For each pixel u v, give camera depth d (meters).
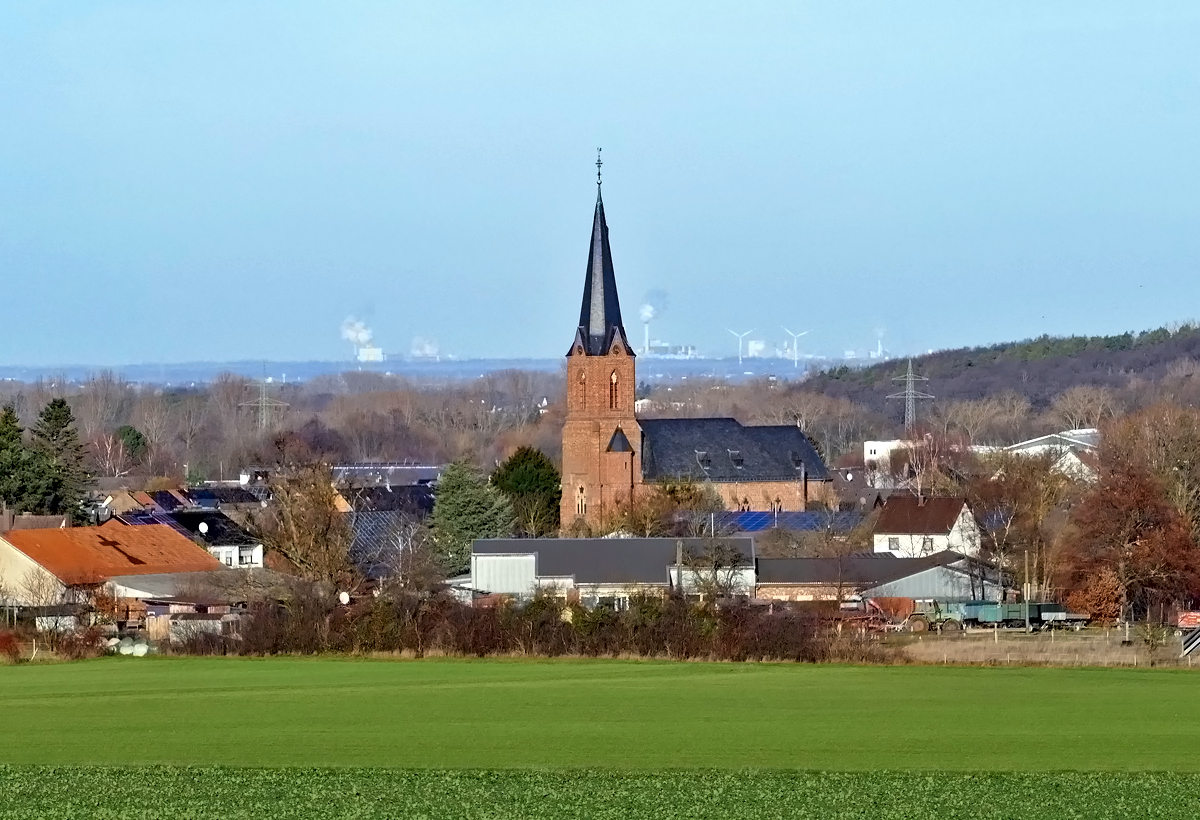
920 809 189.25
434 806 190.50
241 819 183.75
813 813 187.38
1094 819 184.50
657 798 195.12
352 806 190.62
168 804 191.50
